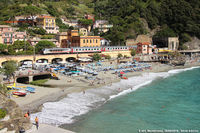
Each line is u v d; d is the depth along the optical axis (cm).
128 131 4841
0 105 4297
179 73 12231
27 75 8725
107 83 8794
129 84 9019
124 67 12044
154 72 12088
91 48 13938
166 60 15238
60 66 11175
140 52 17362
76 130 4741
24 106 5706
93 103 6494
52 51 12300
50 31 17938
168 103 6812
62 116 5394
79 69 10681
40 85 8206
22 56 11025
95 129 4838
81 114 5644
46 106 5838
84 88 7862
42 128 4153
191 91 8256
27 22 18300
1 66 10238
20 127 3950
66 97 6731
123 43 19875
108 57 13688
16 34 14275
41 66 10956
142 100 7025
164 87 8812
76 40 14862
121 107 6297
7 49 12512
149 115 5812
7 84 7606
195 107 6488
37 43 13575
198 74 11919
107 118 5475
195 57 18888
